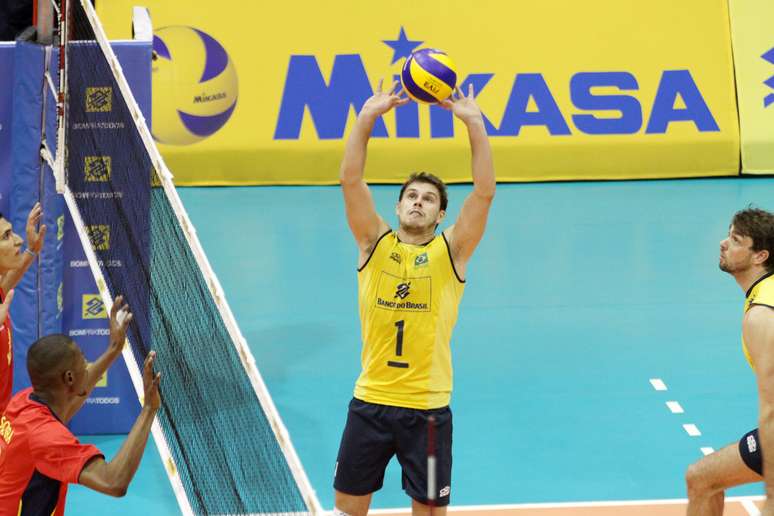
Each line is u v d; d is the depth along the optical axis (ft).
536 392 108.27
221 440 76.18
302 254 148.56
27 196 94.68
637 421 101.76
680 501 86.89
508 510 85.56
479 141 69.41
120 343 68.33
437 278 69.15
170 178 71.92
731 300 133.39
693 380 110.83
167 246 88.33
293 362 114.93
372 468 70.69
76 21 94.84
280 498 70.13
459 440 98.27
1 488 60.95
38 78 93.25
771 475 60.54
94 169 92.89
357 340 121.19
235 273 140.77
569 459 94.43
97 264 85.46
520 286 138.41
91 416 101.04
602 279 140.46
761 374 64.03
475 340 121.80
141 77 94.89
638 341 121.08
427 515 69.87
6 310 70.23
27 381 98.02
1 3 163.73
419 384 69.21
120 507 87.30
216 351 82.84
